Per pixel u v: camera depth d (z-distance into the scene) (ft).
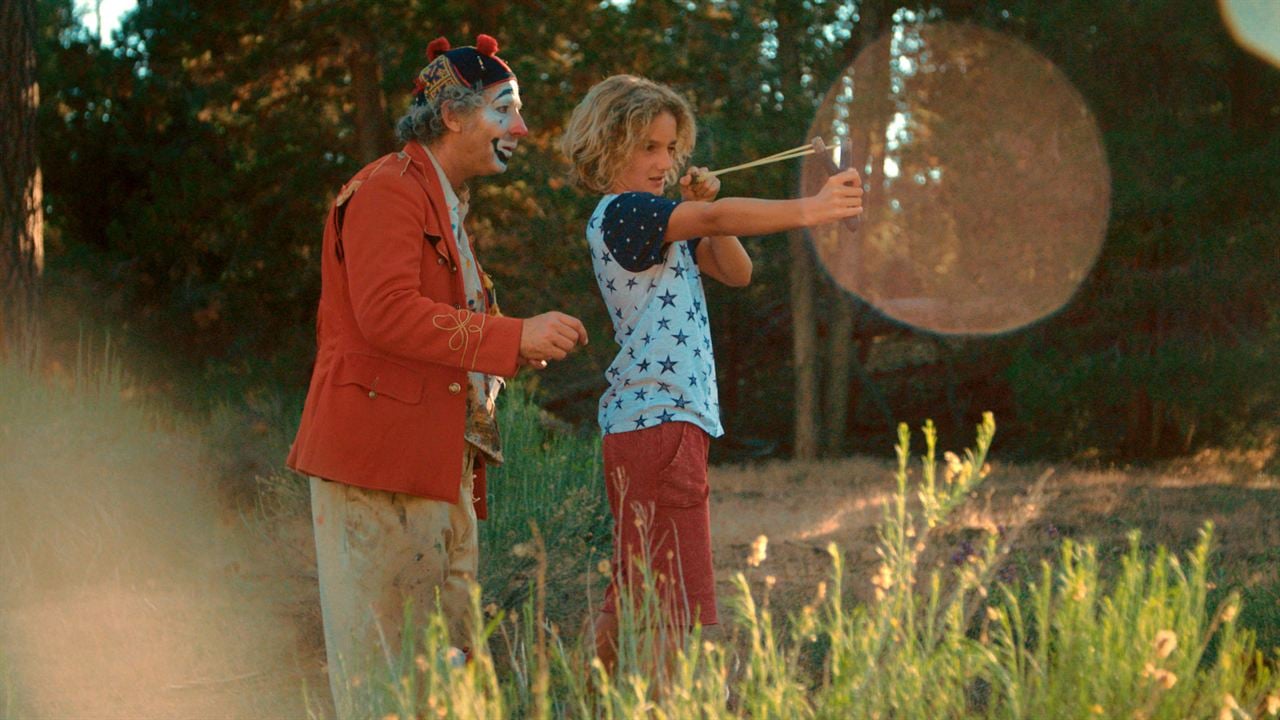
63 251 57.98
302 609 16.60
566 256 54.29
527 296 55.98
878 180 59.98
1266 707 7.21
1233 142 46.39
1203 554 7.00
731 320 74.18
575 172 10.28
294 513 20.56
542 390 54.95
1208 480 39.65
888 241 62.85
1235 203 46.19
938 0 56.34
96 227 59.98
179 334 55.47
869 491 36.86
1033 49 51.65
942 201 58.08
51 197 58.85
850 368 68.85
